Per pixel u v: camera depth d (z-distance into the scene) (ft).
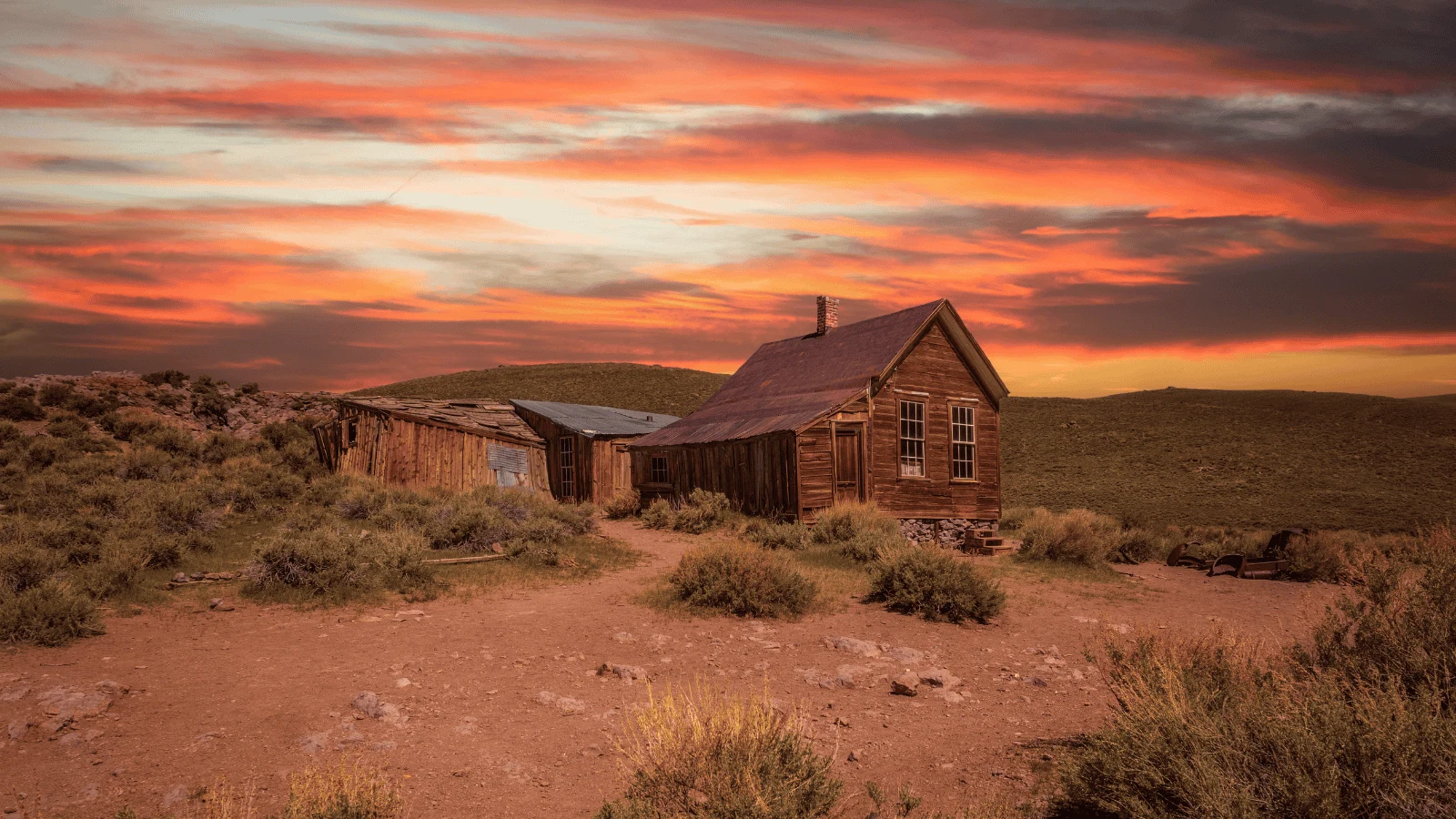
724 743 14.16
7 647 25.34
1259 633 32.91
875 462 72.13
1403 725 11.75
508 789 16.88
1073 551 58.13
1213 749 12.84
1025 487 171.83
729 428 79.46
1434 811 10.88
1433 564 17.21
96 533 42.19
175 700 21.48
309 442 105.29
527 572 43.98
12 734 18.12
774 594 36.65
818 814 13.64
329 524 53.16
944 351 79.87
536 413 105.60
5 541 39.42
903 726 21.75
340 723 20.26
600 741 19.86
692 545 60.18
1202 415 245.04
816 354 88.07
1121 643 22.50
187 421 117.50
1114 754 14.26
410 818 15.29
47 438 84.58
